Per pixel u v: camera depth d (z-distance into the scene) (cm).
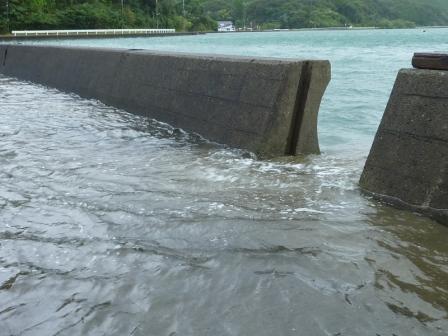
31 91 1220
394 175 396
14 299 263
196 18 13550
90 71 1088
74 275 286
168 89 751
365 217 364
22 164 525
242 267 287
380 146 415
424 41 4441
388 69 1702
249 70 586
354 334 226
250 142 554
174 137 653
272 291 261
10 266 299
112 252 313
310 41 5038
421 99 387
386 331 228
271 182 450
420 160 378
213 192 422
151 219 363
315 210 378
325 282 271
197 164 515
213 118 628
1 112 884
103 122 773
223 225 348
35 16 7825
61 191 434
